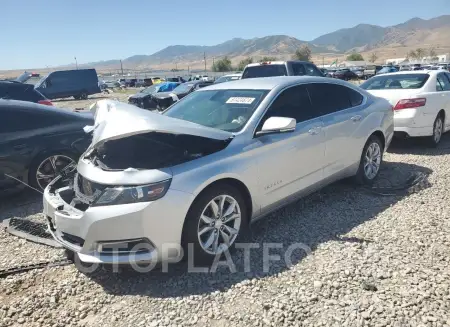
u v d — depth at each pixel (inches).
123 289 126.2
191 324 108.0
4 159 208.7
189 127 133.2
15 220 187.5
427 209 178.9
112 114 134.5
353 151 196.9
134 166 129.5
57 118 228.1
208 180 129.7
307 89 180.7
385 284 120.6
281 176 157.5
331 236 155.2
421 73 310.2
